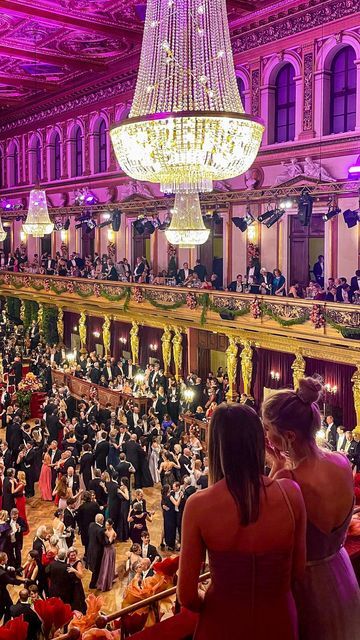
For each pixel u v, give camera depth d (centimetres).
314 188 2036
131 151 771
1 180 4116
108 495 1506
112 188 3077
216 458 240
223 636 235
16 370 2756
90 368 2669
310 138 2080
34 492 1794
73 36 2467
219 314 2278
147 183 2862
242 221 2238
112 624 529
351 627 271
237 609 235
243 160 782
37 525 1585
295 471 275
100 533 1281
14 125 3906
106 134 3098
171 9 778
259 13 2152
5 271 3684
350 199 1978
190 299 2397
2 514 1330
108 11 2189
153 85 783
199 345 2588
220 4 781
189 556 237
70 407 2281
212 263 2597
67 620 459
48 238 3681
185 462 1583
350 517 280
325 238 2077
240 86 2348
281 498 236
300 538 242
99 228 3206
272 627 235
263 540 231
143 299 2642
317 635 269
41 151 3647
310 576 272
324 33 2009
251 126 758
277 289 2100
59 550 1127
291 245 2242
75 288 3047
